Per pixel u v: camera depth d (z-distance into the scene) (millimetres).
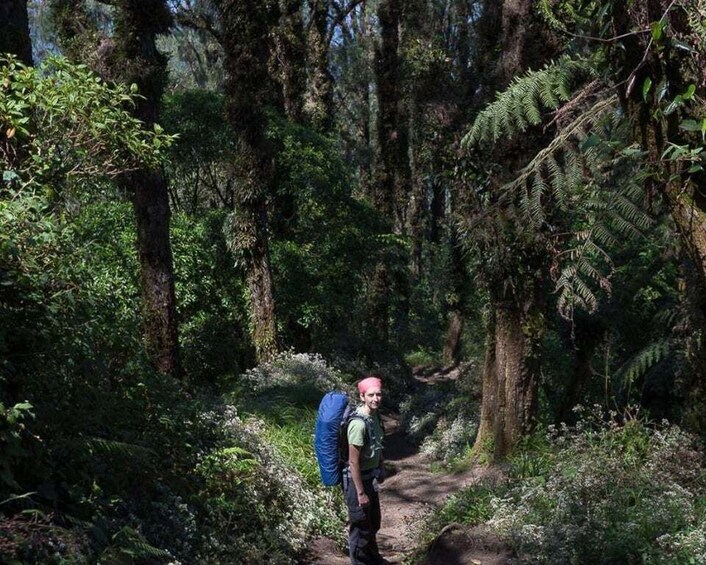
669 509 5996
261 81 14992
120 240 14594
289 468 8727
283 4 23125
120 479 5625
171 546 5574
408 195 27188
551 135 8906
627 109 4312
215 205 20812
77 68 6770
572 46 8078
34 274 5074
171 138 7332
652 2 3998
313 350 19672
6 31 7316
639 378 10664
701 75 4004
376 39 27406
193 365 16359
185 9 25000
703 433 7461
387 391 20609
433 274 26406
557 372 11672
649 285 10180
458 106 10008
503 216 8781
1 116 5930
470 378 15523
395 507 9805
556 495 7039
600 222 5586
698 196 4055
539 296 9492
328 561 7301
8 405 4609
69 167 6578
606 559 5598
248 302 16109
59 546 4141
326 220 19266
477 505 7695
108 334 5703
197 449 6875
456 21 17062
